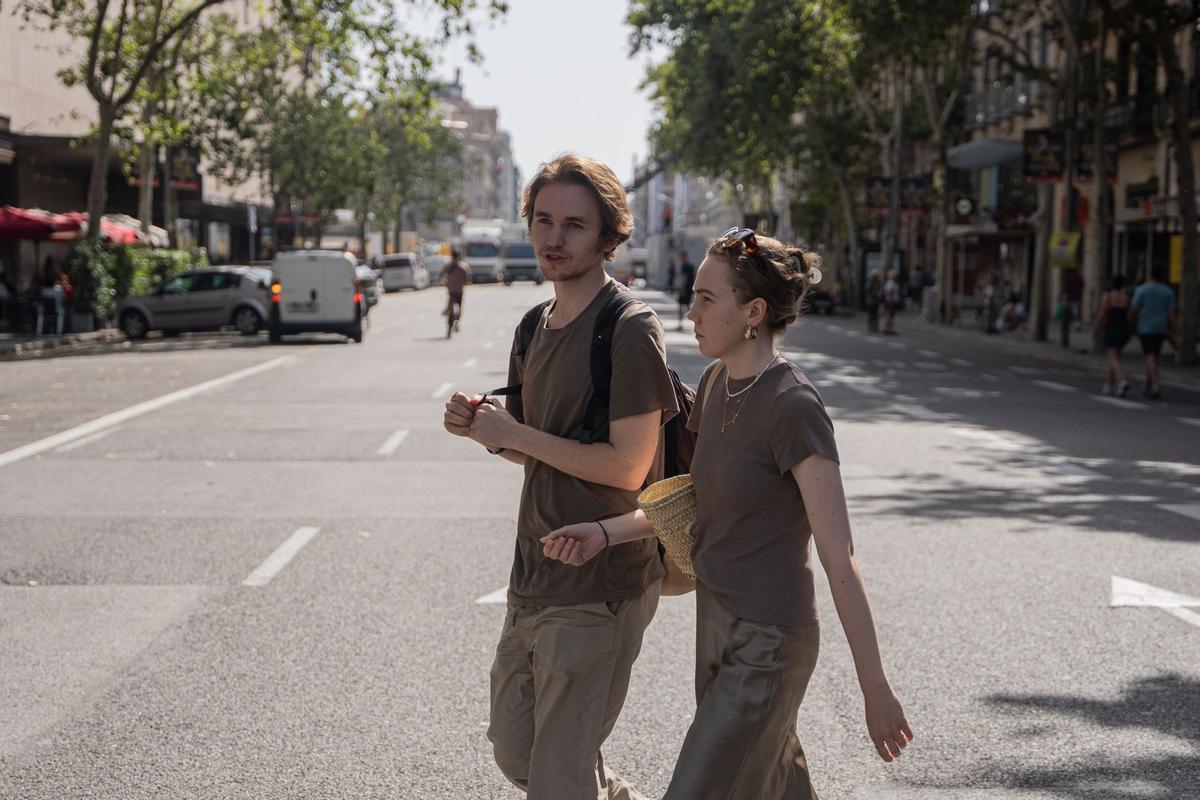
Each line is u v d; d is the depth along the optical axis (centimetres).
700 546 325
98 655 649
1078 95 3216
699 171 6078
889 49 3728
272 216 6512
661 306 6053
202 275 3578
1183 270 2831
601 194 345
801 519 317
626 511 352
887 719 297
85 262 3538
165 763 502
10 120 4331
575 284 350
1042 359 3117
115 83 3581
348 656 647
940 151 4528
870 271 6500
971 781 487
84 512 1048
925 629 702
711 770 312
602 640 342
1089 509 1073
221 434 1534
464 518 1030
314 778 487
